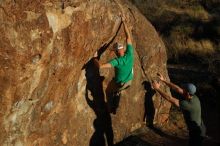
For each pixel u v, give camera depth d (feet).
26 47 17.90
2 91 17.70
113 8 24.94
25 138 20.10
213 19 63.00
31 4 17.84
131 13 28.43
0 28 16.88
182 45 52.90
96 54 24.67
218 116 34.73
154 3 67.62
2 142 18.75
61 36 19.83
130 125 29.25
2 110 18.04
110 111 26.96
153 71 30.76
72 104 23.30
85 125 24.90
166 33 56.90
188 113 24.48
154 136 29.81
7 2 16.97
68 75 21.67
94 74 24.93
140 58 29.66
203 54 50.78
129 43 25.61
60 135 22.74
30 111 19.71
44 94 20.22
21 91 18.52
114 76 26.37
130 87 28.27
